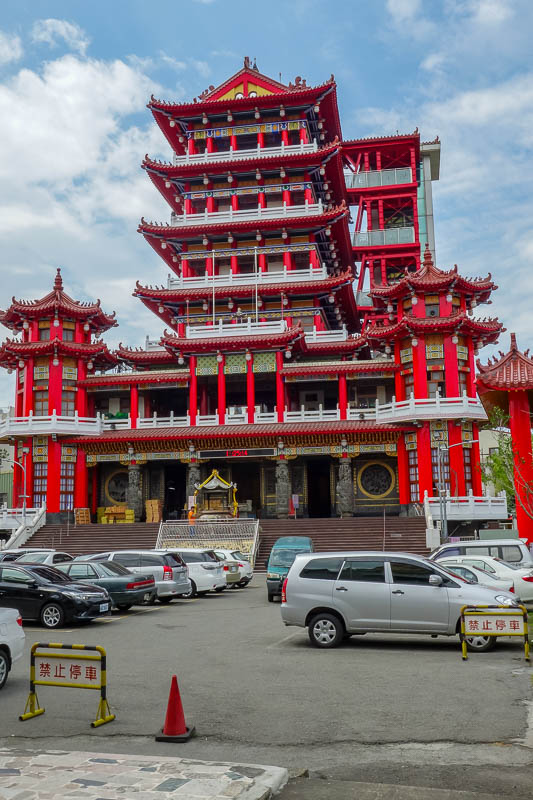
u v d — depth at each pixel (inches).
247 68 3029.0
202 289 2746.1
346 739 425.1
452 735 427.8
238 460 2497.5
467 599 713.6
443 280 2207.2
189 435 2309.3
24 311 2472.9
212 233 2829.7
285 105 2923.2
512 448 1088.2
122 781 333.4
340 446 2295.8
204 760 391.5
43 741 432.5
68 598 933.2
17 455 2504.9
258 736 434.3
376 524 2025.1
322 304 2837.1
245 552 1953.7
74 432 2393.0
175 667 653.9
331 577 757.9
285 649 745.0
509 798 325.4
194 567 1360.7
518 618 667.4
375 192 3444.9
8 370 2652.6
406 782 356.5
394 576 740.7
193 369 2477.9
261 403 2679.6
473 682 563.5
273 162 2849.4
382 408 2265.0
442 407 2142.0
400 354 2304.4
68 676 491.2
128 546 2055.9
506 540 1125.1
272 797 327.6
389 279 3528.5
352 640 805.2
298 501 2426.2
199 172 2913.4
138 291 2743.6
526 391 1179.3
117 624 981.2
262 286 2694.4
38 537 2190.0
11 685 601.0
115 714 493.0
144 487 2564.0
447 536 1898.4
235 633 872.9
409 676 590.6
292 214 2829.7
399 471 2257.6
